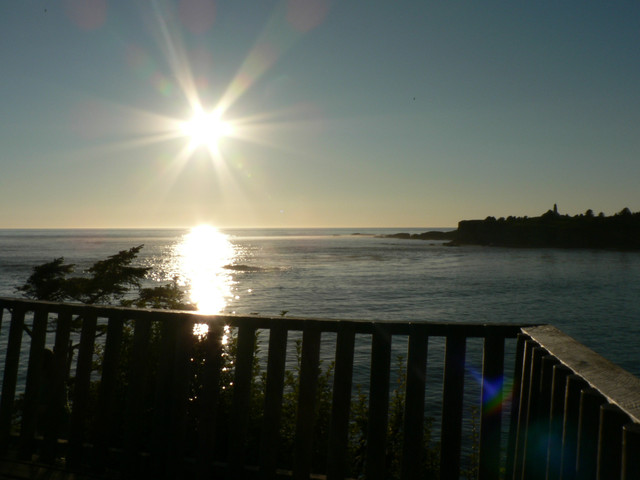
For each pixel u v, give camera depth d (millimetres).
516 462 2953
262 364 17406
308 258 141875
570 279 90750
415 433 3297
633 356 32969
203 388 3625
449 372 3299
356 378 22000
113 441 4723
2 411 3986
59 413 3877
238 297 61688
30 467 3824
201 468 3570
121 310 3783
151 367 5289
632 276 97500
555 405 2303
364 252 177375
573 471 2072
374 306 56062
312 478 3414
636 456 1488
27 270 85312
